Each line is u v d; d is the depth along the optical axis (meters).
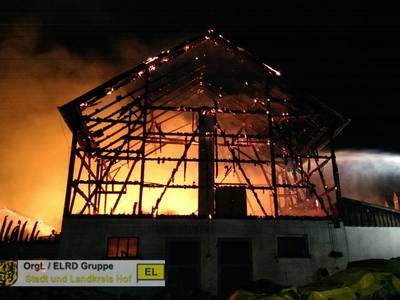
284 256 14.64
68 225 13.95
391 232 15.96
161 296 12.69
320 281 11.48
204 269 13.91
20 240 16.28
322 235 15.00
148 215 14.44
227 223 14.71
